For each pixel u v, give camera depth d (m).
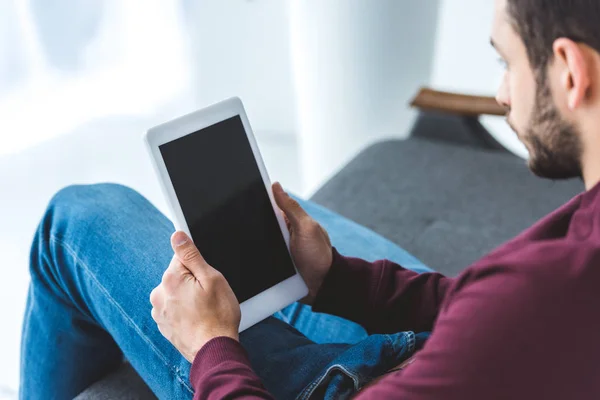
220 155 0.85
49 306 0.96
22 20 2.36
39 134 2.59
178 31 2.67
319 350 0.80
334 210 1.48
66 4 2.42
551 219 0.59
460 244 1.37
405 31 1.95
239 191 0.86
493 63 2.51
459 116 1.71
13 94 2.46
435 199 1.51
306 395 0.74
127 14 2.58
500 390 0.52
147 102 2.78
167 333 0.76
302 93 2.11
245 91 2.71
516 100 0.61
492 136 1.73
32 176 2.42
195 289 0.74
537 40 0.57
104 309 0.84
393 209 1.48
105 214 0.91
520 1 0.57
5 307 1.85
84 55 2.57
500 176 1.59
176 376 0.77
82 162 2.51
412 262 1.21
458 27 2.48
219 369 0.68
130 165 2.51
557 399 0.53
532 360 0.52
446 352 0.54
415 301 0.91
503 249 0.59
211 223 0.83
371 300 0.91
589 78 0.55
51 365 1.00
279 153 2.62
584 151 0.59
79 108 2.67
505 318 0.52
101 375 1.04
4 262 2.01
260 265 0.87
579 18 0.53
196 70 2.73
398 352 0.77
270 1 2.44
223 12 2.54
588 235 0.55
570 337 0.52
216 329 0.73
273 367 0.78
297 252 0.90
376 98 2.04
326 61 1.98
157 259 0.85
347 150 2.15
